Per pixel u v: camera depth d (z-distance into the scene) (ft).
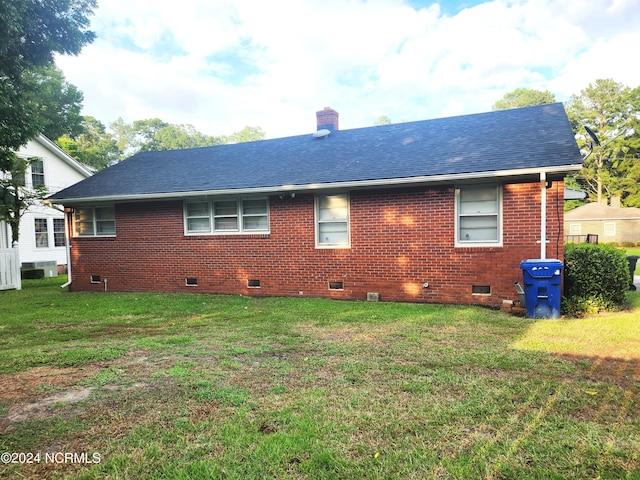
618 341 17.35
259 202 33.91
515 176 25.48
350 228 30.73
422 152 31.22
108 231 39.96
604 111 158.40
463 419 10.34
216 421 10.46
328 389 12.48
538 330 19.67
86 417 10.87
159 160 46.06
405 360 15.28
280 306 27.99
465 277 27.53
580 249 26.00
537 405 11.10
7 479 8.11
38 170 63.00
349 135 41.27
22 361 15.96
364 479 7.91
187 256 36.40
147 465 8.53
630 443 9.07
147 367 14.96
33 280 54.65
